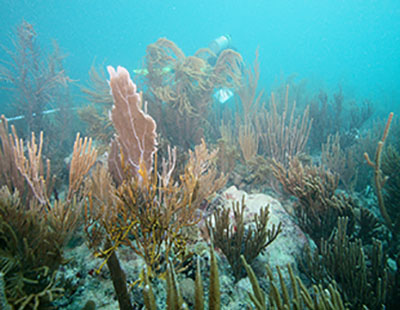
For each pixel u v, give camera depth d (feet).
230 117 34.94
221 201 13.23
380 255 9.38
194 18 382.42
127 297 6.13
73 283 7.50
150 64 24.52
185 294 7.33
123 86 9.53
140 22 374.43
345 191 21.29
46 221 7.79
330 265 10.27
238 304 8.30
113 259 5.98
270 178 19.19
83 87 25.77
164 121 24.88
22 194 10.61
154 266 7.84
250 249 9.38
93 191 10.53
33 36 27.48
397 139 27.12
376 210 18.61
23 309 5.61
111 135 22.02
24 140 23.54
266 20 382.22
